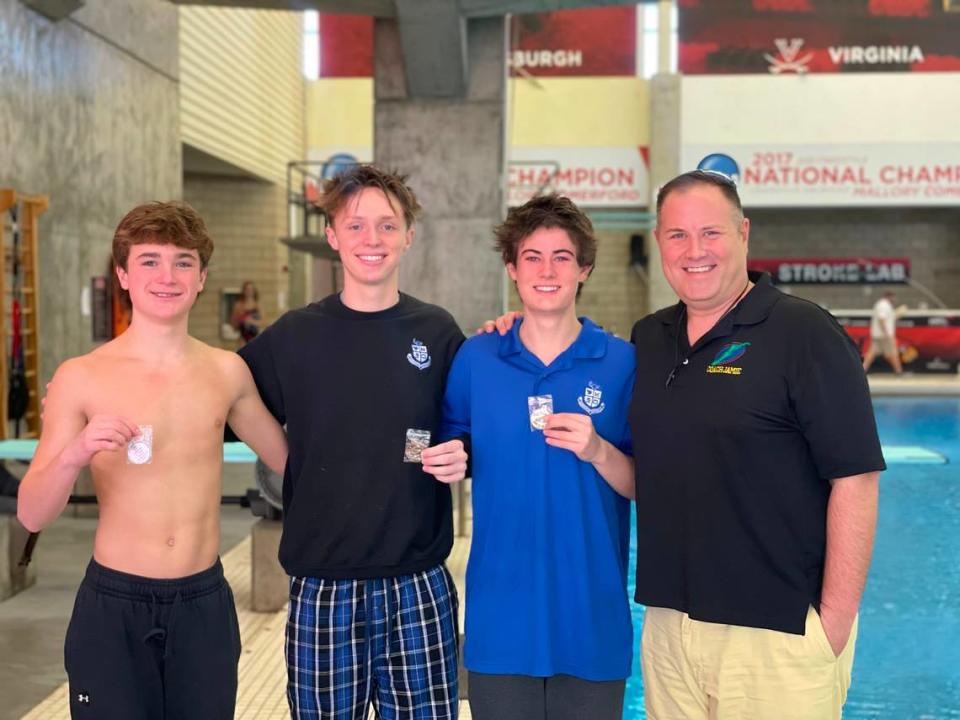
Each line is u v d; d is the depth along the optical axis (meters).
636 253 16.94
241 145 13.51
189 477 2.01
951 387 12.99
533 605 2.04
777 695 1.84
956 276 17.12
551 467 2.07
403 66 7.82
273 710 3.01
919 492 6.37
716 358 1.88
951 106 15.39
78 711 1.93
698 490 1.87
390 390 2.14
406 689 2.10
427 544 2.16
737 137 15.87
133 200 9.49
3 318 6.57
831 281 17.33
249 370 2.17
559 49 16.55
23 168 7.16
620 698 2.09
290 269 15.98
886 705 3.08
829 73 15.55
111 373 1.98
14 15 7.02
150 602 1.94
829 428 1.78
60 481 1.83
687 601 1.89
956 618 3.93
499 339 2.16
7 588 4.36
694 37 15.78
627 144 16.53
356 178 2.15
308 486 2.11
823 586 1.84
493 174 7.95
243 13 13.55
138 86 9.61
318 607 2.08
